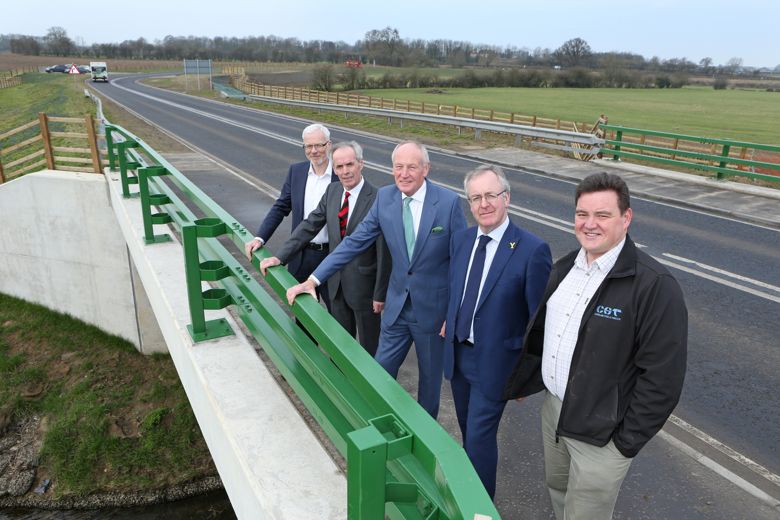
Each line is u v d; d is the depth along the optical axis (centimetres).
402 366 500
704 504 326
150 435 876
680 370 206
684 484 345
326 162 423
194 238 346
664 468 360
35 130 2089
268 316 286
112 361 1048
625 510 321
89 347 1078
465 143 1978
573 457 233
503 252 279
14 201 1081
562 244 852
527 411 432
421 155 312
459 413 325
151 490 795
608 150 1599
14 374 1020
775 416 425
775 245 880
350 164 369
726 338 558
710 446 386
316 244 436
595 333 219
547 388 246
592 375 220
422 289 329
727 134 3291
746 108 5228
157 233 602
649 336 207
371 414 193
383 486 148
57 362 1050
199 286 357
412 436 147
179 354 389
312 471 243
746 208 1101
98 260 1060
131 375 1017
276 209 452
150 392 966
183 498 788
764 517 316
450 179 1341
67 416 920
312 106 3141
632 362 216
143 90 5303
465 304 291
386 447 145
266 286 657
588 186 217
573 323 230
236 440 263
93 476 823
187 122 2584
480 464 299
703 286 700
